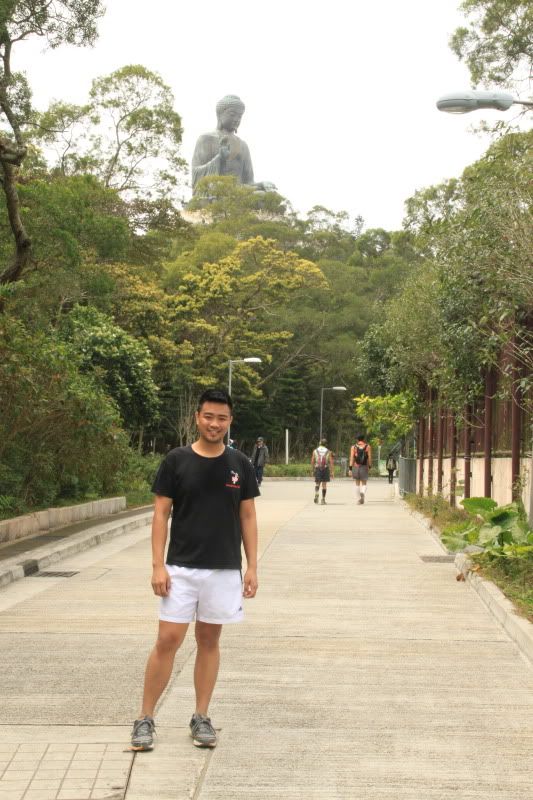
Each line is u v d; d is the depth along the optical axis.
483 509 13.52
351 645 8.81
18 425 17.95
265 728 6.35
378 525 22.19
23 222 23.42
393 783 5.37
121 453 24.39
